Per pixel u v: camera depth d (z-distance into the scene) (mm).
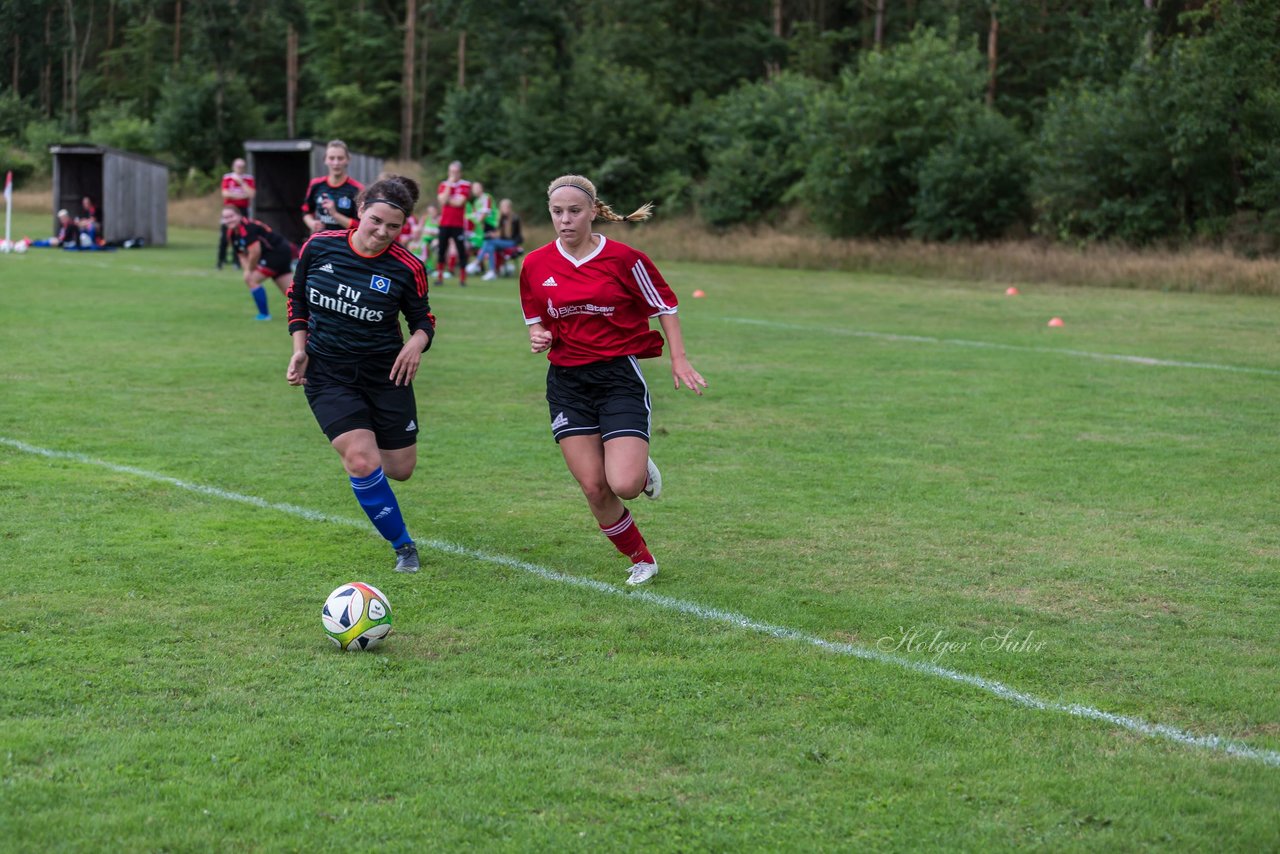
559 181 5094
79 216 31203
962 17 38312
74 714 3824
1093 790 3416
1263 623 4926
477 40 51219
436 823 3172
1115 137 25344
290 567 5492
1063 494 7098
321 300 5449
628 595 5184
